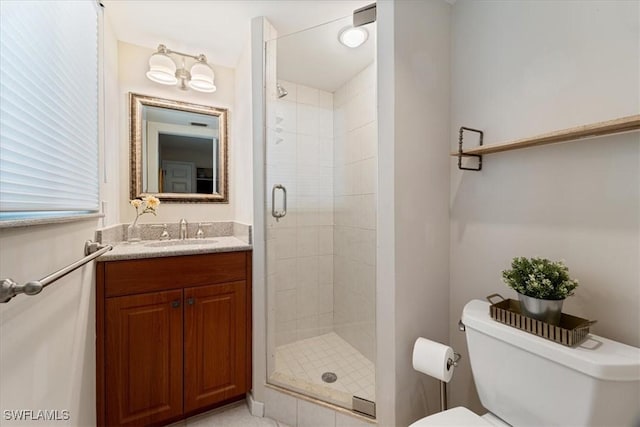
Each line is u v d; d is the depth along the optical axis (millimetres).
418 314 1279
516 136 1109
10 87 603
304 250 1935
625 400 700
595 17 888
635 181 815
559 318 850
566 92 961
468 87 1300
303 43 1579
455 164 1363
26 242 658
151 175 1849
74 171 977
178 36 1697
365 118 1615
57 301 825
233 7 1452
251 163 1585
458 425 891
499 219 1179
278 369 1630
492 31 1195
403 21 1226
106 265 1220
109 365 1222
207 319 1424
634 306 819
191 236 1926
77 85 1005
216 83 2029
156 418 1307
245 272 1529
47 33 770
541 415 800
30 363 671
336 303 1966
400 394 1221
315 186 1978
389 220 1216
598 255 894
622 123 746
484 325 937
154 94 1840
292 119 1842
